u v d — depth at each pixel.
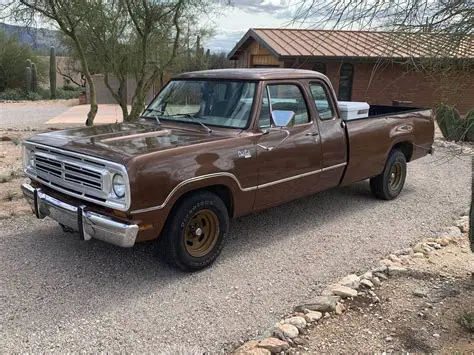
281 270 4.84
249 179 5.00
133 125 5.50
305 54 15.55
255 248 5.39
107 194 4.13
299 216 6.59
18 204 6.56
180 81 5.98
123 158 4.05
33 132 14.34
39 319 3.78
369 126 6.61
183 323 3.80
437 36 3.26
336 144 6.10
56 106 25.86
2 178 7.79
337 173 6.25
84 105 25.69
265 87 5.29
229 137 4.88
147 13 11.18
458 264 5.06
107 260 4.91
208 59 19.31
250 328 3.77
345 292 4.27
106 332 3.63
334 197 7.60
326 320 3.90
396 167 7.50
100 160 4.13
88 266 4.76
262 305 4.12
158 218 4.23
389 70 13.05
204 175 4.52
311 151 5.72
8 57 31.62
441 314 4.01
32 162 5.05
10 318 3.78
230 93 5.41
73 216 4.42
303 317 3.88
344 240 5.71
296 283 4.56
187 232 4.59
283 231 5.97
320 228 6.12
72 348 3.43
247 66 19.67
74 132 5.09
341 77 17.56
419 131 7.68
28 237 5.46
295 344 3.55
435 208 7.13
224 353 3.44
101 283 4.42
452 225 6.41
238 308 4.06
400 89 17.91
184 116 5.63
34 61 33.28
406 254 5.35
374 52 4.46
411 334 3.71
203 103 5.57
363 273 4.83
